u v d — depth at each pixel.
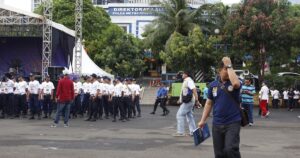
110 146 12.21
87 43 49.91
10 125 17.98
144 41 49.72
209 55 39.41
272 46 37.88
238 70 40.28
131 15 60.47
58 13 51.88
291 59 43.50
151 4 50.50
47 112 21.94
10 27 33.69
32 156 10.40
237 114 7.11
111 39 48.56
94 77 21.08
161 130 16.75
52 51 32.78
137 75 49.44
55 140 13.30
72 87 17.77
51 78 25.67
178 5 49.56
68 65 34.56
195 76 40.22
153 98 39.88
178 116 14.80
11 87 22.02
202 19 48.41
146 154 10.94
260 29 36.88
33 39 35.38
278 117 25.48
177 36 41.53
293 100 32.94
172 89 36.09
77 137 14.12
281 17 37.81
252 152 11.65
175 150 11.66
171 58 40.69
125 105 21.14
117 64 46.66
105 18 53.78
